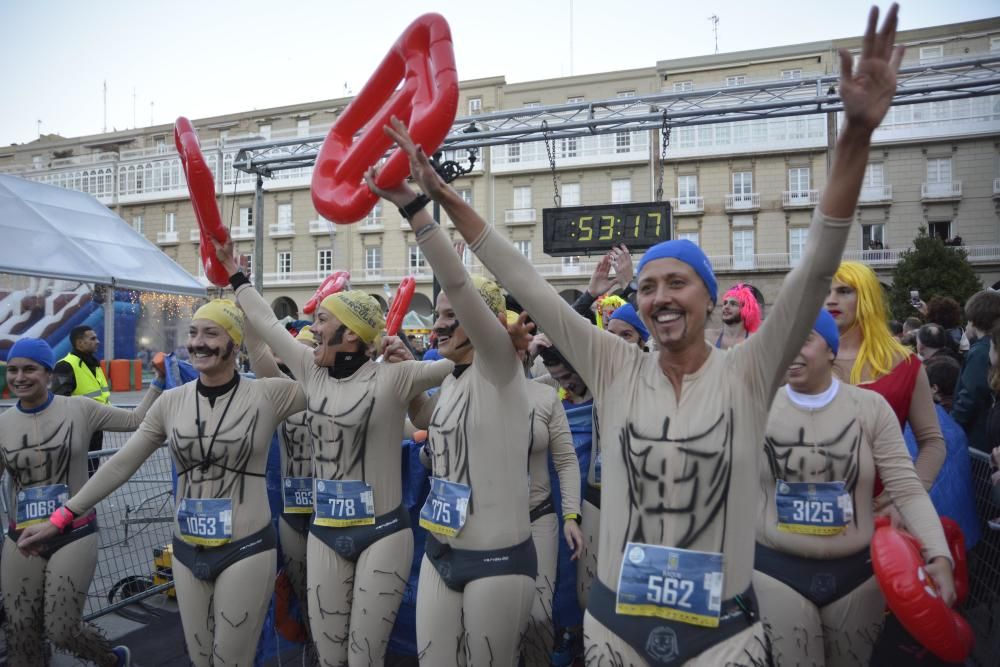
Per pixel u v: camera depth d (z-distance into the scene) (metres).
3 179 11.34
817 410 2.31
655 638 1.59
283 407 3.04
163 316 19.03
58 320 14.29
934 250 21.78
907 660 2.54
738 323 4.09
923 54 27.95
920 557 1.96
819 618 2.26
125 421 3.63
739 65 29.55
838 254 1.45
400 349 2.99
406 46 2.14
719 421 1.62
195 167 2.76
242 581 2.76
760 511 2.36
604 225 8.59
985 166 26.92
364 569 2.78
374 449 2.86
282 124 37.34
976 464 3.17
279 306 36.34
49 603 3.11
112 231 12.50
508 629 2.38
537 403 3.25
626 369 1.78
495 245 1.81
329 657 2.85
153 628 4.08
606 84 31.05
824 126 28.31
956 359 4.75
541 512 3.24
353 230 34.69
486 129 10.02
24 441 3.24
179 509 2.86
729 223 29.45
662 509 1.63
